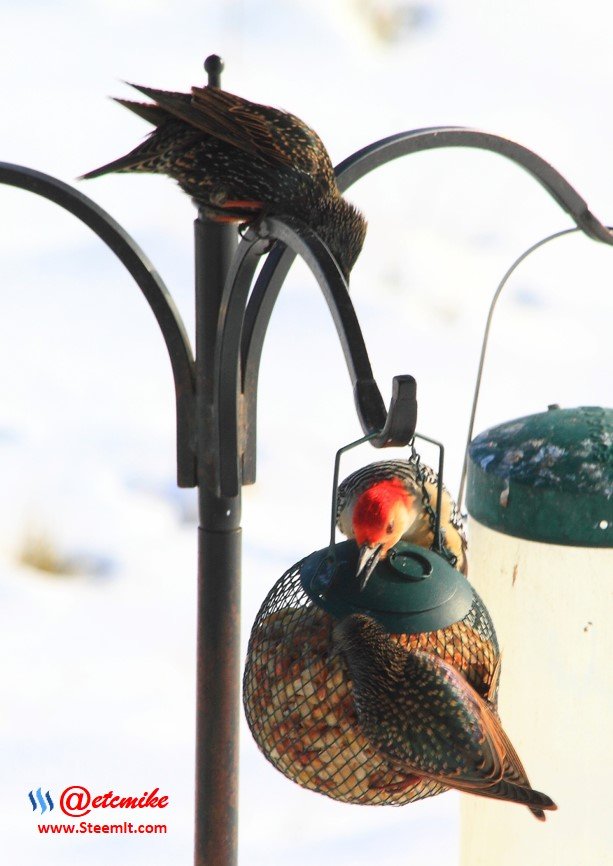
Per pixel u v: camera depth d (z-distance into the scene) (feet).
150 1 74.69
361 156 19.10
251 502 43.34
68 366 50.29
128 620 39.40
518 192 63.26
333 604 15.28
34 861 28.81
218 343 16.93
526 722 19.67
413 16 74.79
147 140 20.25
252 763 32.32
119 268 56.13
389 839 29.35
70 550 41.88
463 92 69.77
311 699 16.20
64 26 70.38
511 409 48.24
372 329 52.31
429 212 60.23
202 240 17.48
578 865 19.99
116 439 46.75
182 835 30.22
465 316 54.60
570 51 74.08
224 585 17.87
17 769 32.12
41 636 38.14
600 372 51.65
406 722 14.46
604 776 19.84
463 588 15.53
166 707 35.35
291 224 15.30
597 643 19.57
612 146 66.64
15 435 46.14
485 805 20.93
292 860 28.40
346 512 18.28
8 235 57.82
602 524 17.65
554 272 58.23
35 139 62.75
